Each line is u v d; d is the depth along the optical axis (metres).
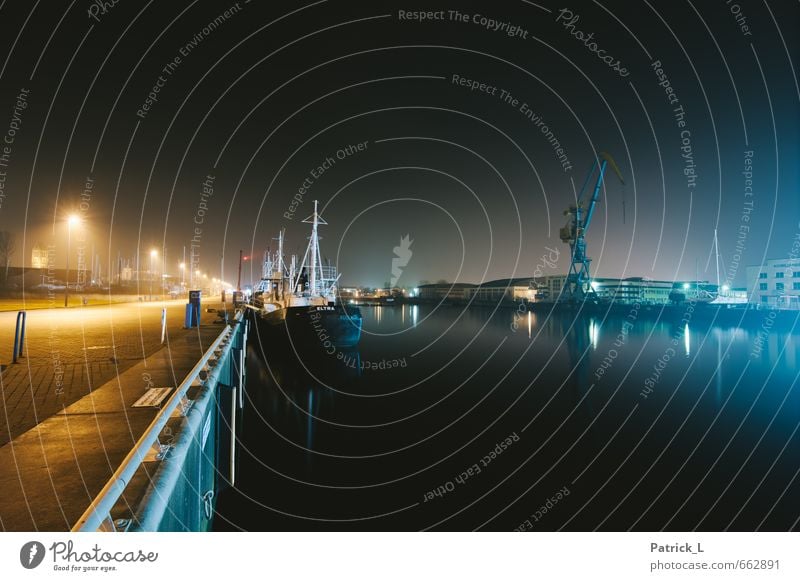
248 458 14.91
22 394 6.80
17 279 49.03
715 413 22.33
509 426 20.02
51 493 3.44
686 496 13.20
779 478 14.31
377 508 11.98
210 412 8.06
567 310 86.62
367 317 85.75
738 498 13.01
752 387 27.95
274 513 11.44
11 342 12.91
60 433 4.87
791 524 11.52
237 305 39.22
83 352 11.20
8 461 4.04
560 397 25.48
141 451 3.60
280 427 18.69
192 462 5.78
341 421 20.05
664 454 16.64
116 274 79.19
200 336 15.25
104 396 6.60
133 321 20.91
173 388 7.15
